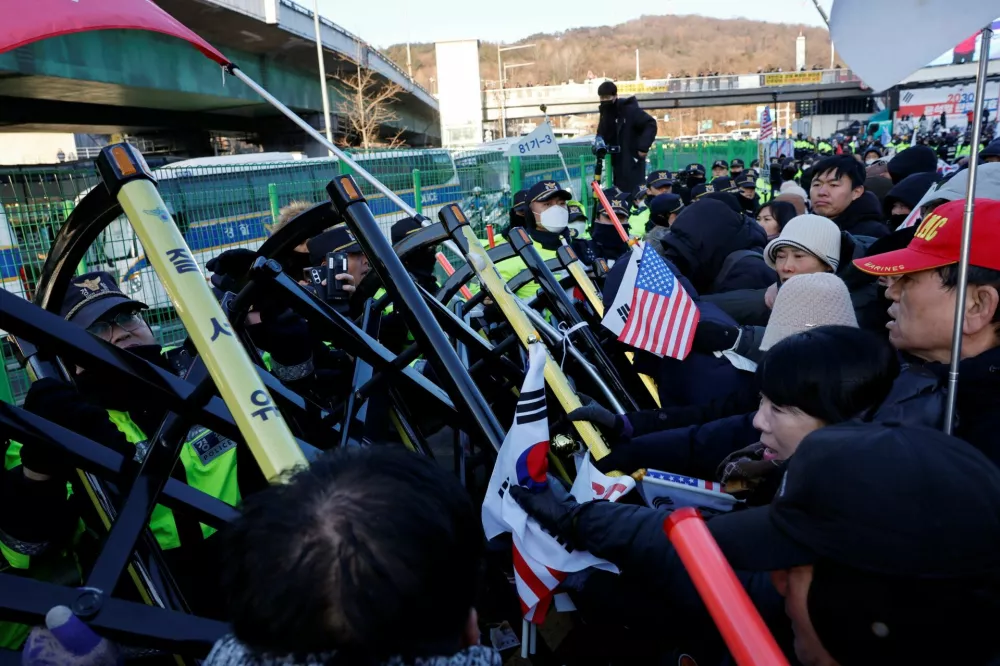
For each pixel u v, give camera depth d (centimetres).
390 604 64
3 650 108
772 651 83
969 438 145
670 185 884
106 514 137
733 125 9181
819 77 4494
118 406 174
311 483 71
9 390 348
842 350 135
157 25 169
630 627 153
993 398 143
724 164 1348
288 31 2441
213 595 167
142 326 194
